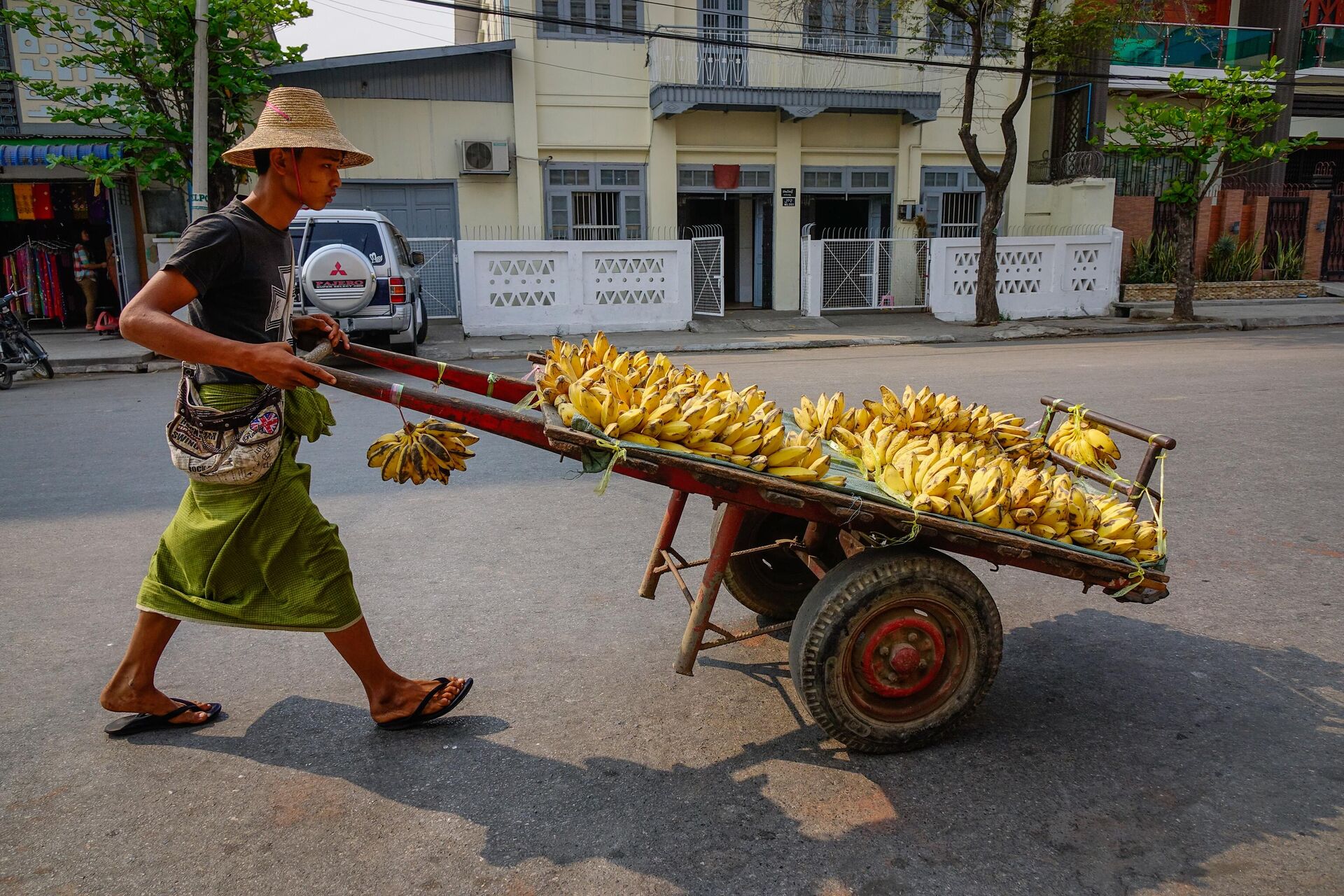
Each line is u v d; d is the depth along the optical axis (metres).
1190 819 2.52
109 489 5.88
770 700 3.19
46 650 3.59
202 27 11.19
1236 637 3.72
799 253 18.89
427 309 17.20
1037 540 2.75
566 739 2.93
